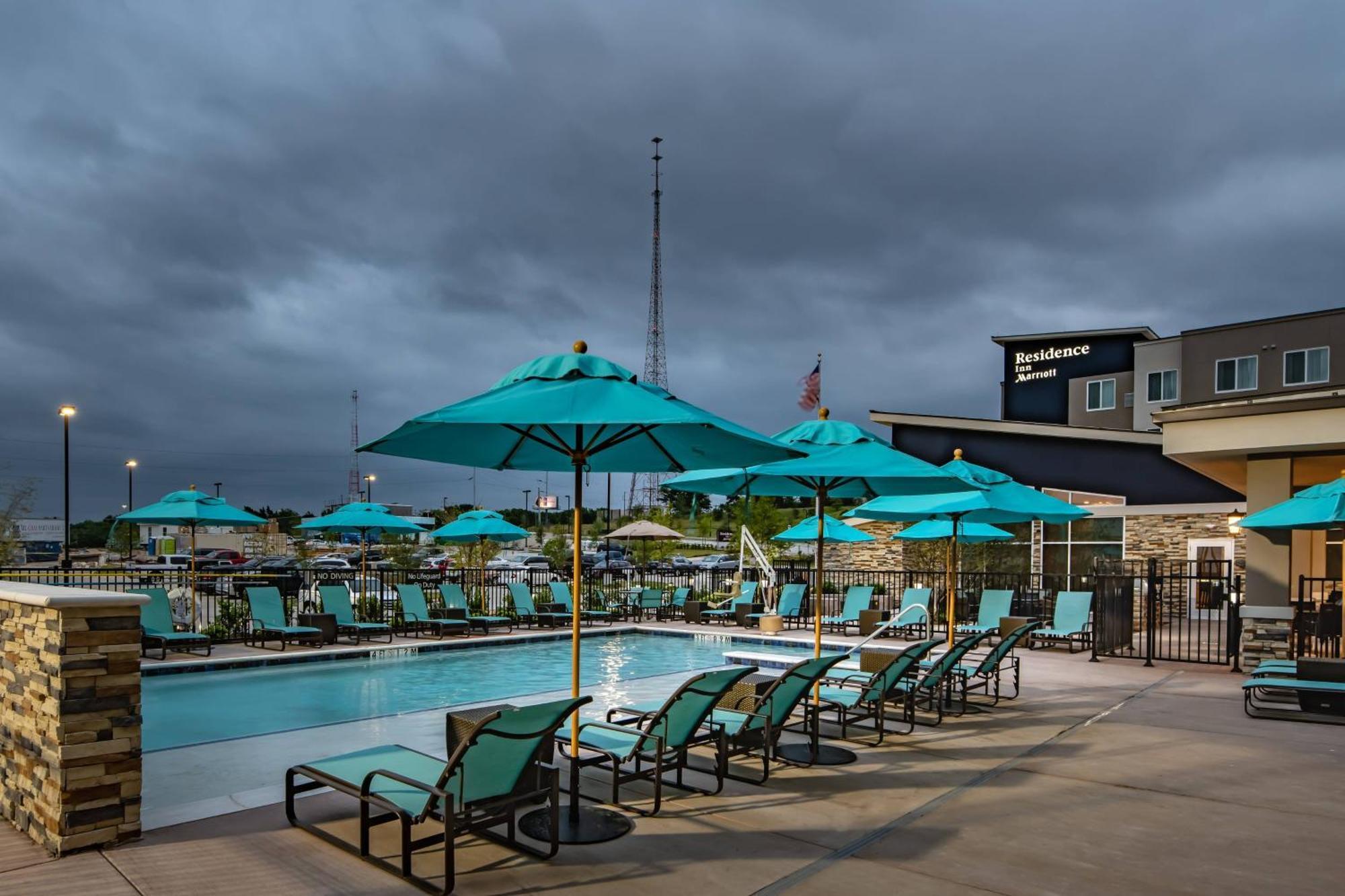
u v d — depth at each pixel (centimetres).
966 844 471
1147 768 648
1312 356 2309
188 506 1559
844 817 517
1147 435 2280
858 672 920
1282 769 646
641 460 655
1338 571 2022
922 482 831
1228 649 1260
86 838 433
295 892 388
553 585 1972
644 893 397
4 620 496
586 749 613
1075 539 2377
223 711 958
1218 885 415
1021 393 3619
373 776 427
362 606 1697
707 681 536
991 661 926
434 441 577
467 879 411
